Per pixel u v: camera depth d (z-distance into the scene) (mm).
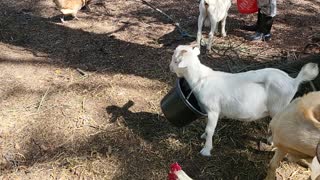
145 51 2512
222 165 1809
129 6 3059
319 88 2025
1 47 2516
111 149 1869
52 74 2307
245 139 1938
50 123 1984
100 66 2375
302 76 1657
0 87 2193
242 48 2547
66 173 1763
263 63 2369
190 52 1751
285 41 2650
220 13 2441
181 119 1815
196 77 1752
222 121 2018
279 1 3195
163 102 1839
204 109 1785
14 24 2758
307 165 1782
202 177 1762
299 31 2777
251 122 2018
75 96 2148
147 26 2791
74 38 2627
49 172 1766
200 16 2418
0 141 1892
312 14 3020
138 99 2141
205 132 1892
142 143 1902
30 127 1963
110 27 2766
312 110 1325
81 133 1941
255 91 1698
